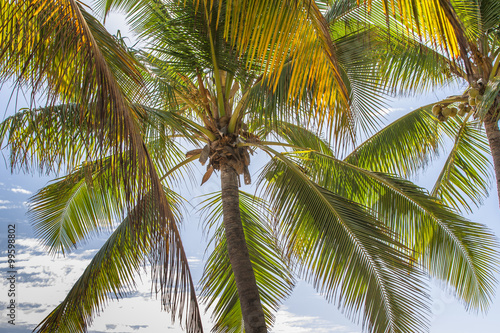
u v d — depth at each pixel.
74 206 7.28
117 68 4.12
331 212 5.43
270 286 7.17
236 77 5.60
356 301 5.05
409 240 6.41
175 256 3.58
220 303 7.00
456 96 6.72
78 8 3.19
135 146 3.24
